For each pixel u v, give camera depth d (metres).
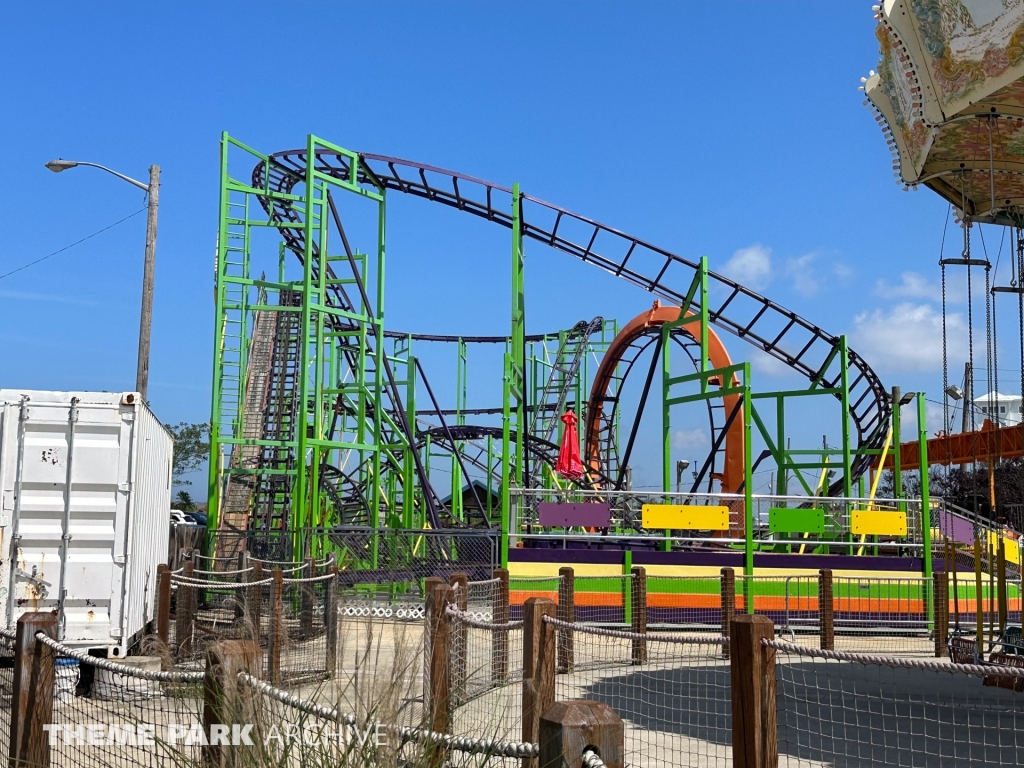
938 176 15.79
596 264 30.39
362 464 31.30
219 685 5.03
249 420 29.42
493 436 39.47
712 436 29.41
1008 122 13.58
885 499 22.28
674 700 11.52
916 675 14.55
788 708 11.29
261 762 4.80
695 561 20.94
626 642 16.94
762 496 21.80
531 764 4.84
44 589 12.14
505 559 20.27
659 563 20.84
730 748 8.99
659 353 31.77
